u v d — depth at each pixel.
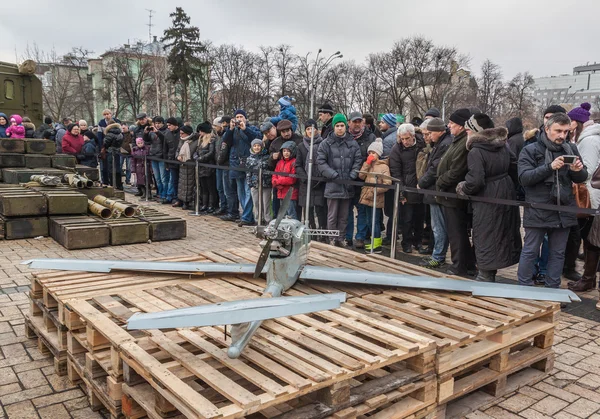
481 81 48.66
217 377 2.61
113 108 52.62
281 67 46.38
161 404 2.64
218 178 11.24
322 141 7.79
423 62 45.44
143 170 14.18
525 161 5.30
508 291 4.13
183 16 45.84
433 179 6.77
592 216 5.92
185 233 9.10
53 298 4.15
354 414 2.71
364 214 8.27
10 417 3.32
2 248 8.06
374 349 2.99
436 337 3.33
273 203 9.48
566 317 5.38
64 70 54.47
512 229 5.63
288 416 2.57
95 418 3.33
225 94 46.84
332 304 2.81
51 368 4.03
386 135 9.10
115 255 7.73
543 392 3.77
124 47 54.34
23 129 12.92
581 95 102.69
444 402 3.25
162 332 3.25
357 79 48.56
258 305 2.70
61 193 9.13
